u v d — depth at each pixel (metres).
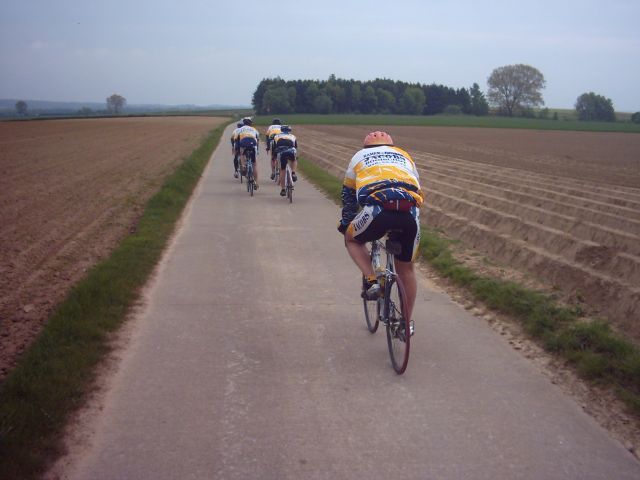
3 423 3.48
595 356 4.65
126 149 30.09
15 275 7.12
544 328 5.36
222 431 3.63
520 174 20.75
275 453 3.41
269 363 4.69
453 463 3.34
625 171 24.38
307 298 6.40
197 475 3.18
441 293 6.69
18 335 5.21
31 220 10.77
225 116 127.19
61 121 83.81
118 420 3.73
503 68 141.25
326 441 3.55
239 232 9.85
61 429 3.60
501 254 8.53
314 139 44.56
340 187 14.79
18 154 26.59
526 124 100.69
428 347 5.08
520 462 3.35
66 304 5.57
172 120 92.50
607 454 3.45
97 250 8.48
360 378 4.45
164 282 6.89
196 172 19.23
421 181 17.25
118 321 5.50
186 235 9.56
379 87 159.75
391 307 4.75
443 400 4.10
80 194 14.12
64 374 4.23
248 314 5.84
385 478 3.19
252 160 14.14
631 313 5.76
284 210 12.14
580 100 140.88
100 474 3.17
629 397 4.04
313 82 154.75
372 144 4.88
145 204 12.61
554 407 4.01
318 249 8.69
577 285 6.74
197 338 5.17
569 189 15.90
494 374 4.54
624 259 7.35
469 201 13.30
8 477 3.04
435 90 154.88
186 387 4.22
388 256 4.86
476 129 80.50
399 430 3.69
